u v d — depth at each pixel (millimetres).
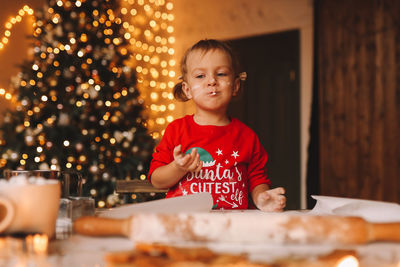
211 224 420
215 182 951
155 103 3793
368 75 3074
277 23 3678
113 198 2715
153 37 4250
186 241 421
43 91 2754
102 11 2941
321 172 3264
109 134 2816
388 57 2988
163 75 4176
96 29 2895
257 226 414
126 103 2834
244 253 377
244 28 3873
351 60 3156
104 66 2832
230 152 981
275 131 3701
